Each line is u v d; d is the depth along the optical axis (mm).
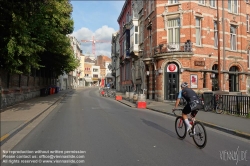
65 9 18734
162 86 21531
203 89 21188
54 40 18156
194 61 21000
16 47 12141
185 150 6336
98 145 6746
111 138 7570
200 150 6344
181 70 20625
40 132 8617
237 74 24062
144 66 26250
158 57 21781
